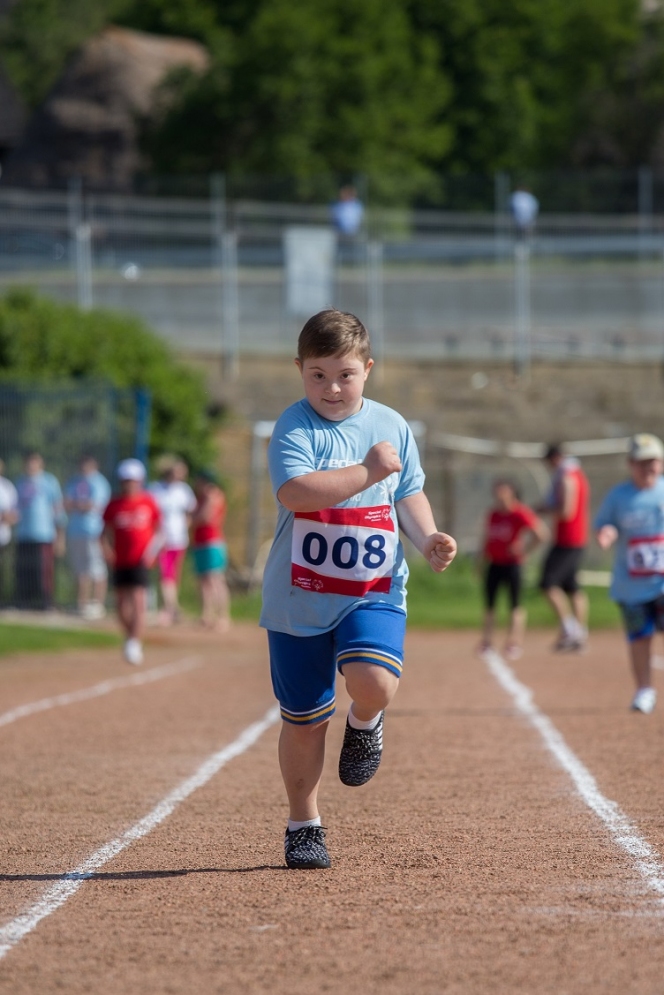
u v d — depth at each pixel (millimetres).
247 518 85750
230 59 171000
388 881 16906
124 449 70250
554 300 123812
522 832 19828
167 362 84438
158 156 172750
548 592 55031
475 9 189625
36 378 75188
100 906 15984
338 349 16188
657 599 33562
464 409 103875
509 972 13086
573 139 188000
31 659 52812
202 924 15062
